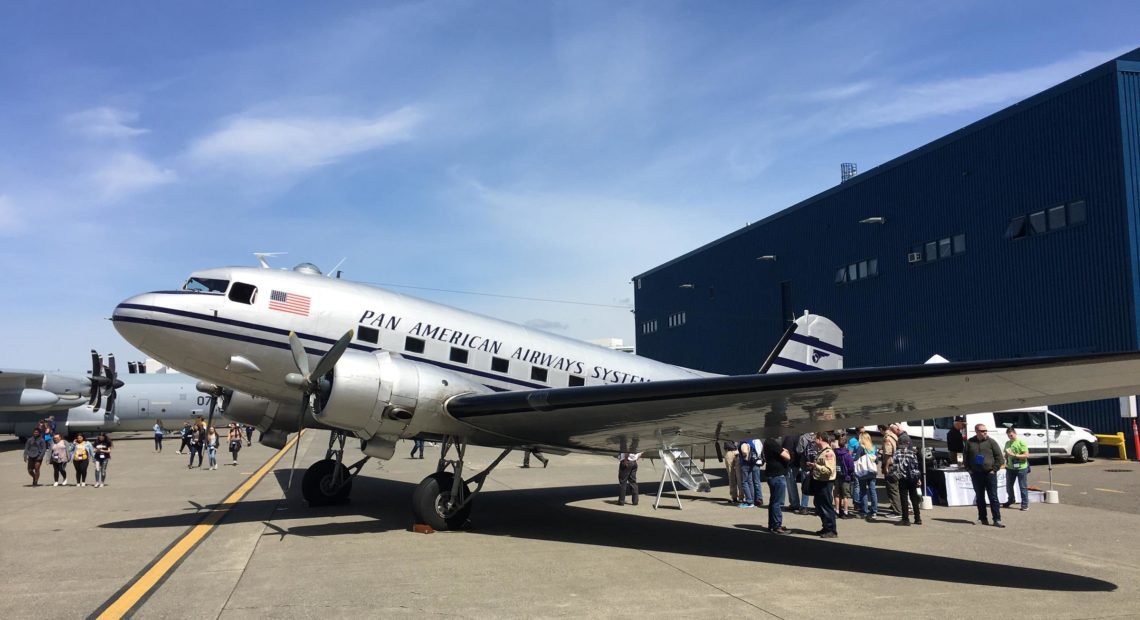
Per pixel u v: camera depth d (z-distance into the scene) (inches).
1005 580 294.0
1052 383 279.6
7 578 292.0
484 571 305.4
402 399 374.9
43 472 863.1
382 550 348.8
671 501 565.6
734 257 1729.8
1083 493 581.9
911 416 356.2
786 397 325.1
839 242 1373.0
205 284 434.0
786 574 304.0
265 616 237.3
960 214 1099.9
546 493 611.2
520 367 499.2
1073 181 925.8
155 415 1489.9
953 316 1105.4
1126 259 856.3
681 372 607.2
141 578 290.4
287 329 431.5
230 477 763.4
